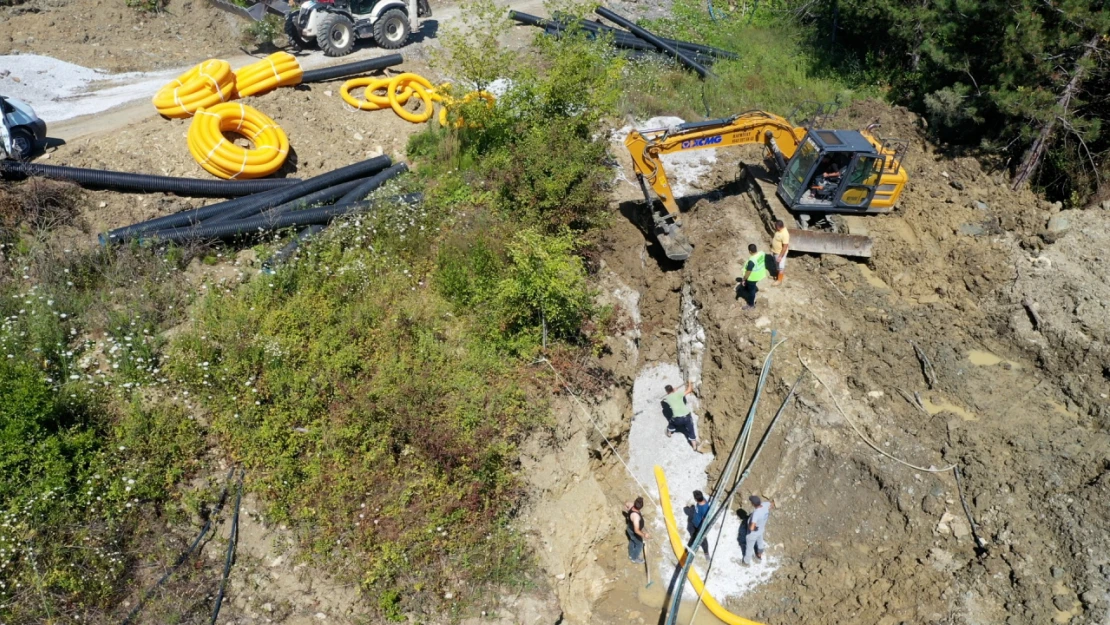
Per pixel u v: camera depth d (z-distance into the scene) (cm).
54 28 2138
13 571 967
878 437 1320
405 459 1173
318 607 1040
